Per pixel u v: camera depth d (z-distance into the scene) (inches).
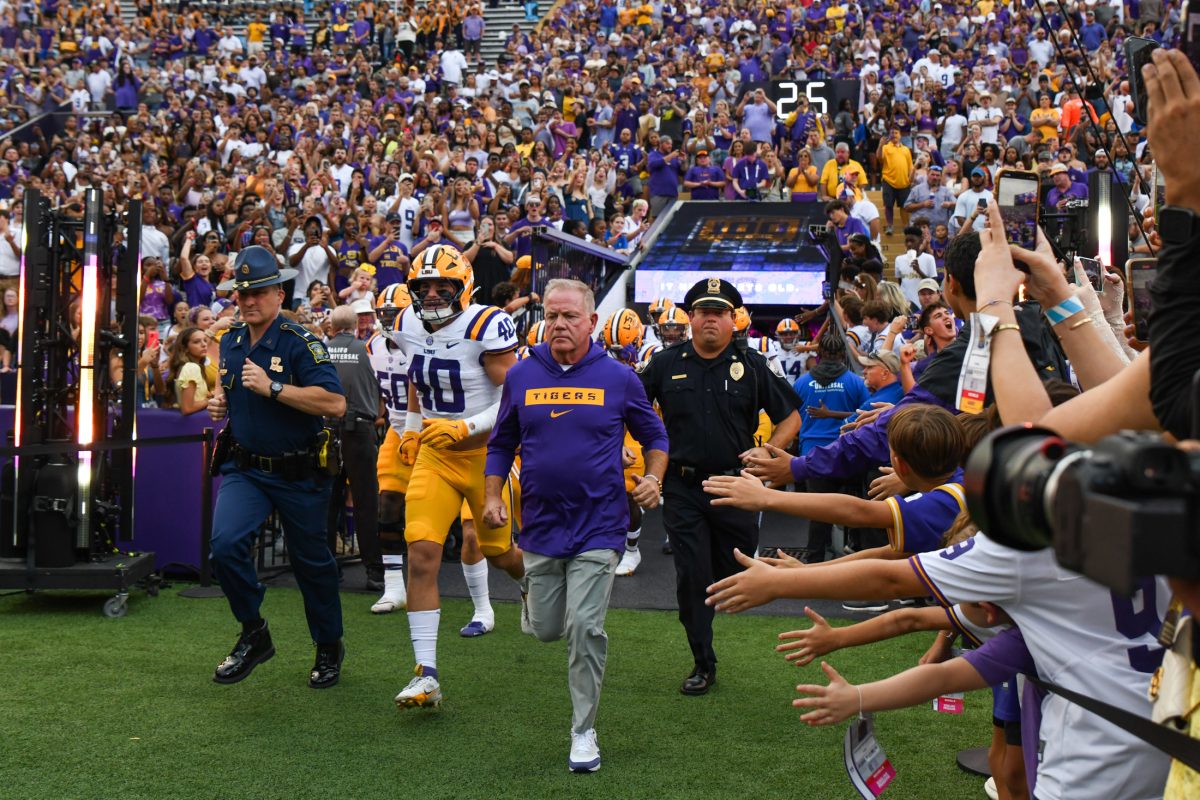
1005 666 99.3
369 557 289.0
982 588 93.4
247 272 201.5
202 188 684.1
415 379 213.9
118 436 280.5
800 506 112.8
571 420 176.1
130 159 748.0
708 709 196.9
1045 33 808.3
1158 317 67.9
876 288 364.2
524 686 210.4
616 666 222.8
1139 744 87.0
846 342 306.2
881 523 113.4
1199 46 70.1
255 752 175.0
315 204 586.2
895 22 898.1
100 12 1047.6
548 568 177.6
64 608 266.8
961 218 581.3
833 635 107.8
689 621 206.2
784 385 210.5
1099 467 47.0
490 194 649.0
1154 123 67.2
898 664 222.7
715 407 207.5
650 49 915.4
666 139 711.1
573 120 804.6
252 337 206.4
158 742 178.7
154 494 298.0
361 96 903.7
